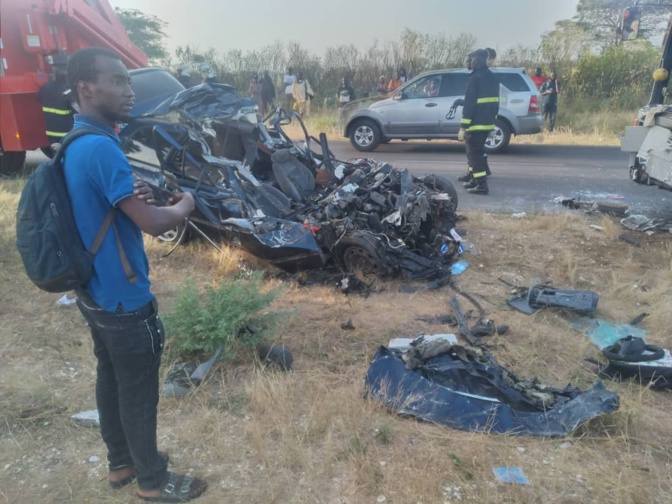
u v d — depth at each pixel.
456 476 2.69
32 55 8.52
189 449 2.95
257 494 2.63
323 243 5.10
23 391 3.43
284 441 2.94
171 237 6.08
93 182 2.05
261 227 4.96
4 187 8.35
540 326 4.30
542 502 2.53
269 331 3.81
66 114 7.80
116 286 2.15
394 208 5.37
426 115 12.36
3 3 8.04
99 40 9.14
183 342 3.71
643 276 5.18
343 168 6.39
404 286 4.96
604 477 2.66
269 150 6.36
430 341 3.67
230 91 6.23
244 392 3.44
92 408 3.33
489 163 11.08
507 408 3.08
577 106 18.05
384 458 2.83
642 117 6.88
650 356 3.57
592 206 7.46
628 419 3.08
